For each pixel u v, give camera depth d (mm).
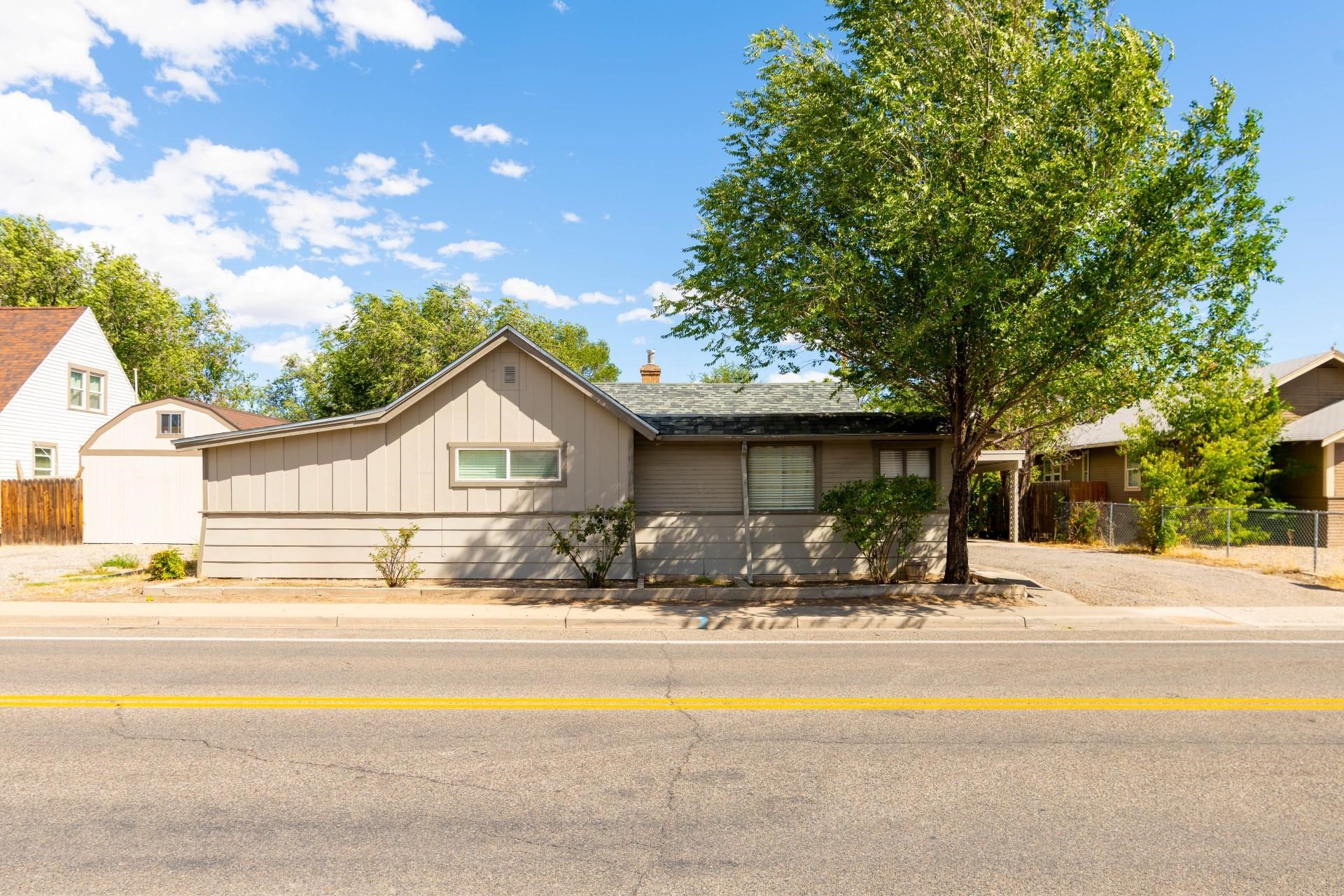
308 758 5668
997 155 11062
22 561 18297
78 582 14602
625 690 7590
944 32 12078
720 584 14578
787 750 5895
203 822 4602
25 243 38250
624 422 14742
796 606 12555
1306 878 3988
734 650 9539
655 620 11430
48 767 5469
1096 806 4879
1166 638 10453
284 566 14523
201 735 6164
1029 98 11062
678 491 16094
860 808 4824
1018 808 4832
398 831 4488
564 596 13086
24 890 3809
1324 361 25266
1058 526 24531
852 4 12625
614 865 4090
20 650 9391
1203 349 11898
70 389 28562
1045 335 11234
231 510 14578
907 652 9492
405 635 10500
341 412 39375
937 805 4879
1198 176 10609
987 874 4008
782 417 16719
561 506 14719
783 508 16109
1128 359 11891
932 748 5934
